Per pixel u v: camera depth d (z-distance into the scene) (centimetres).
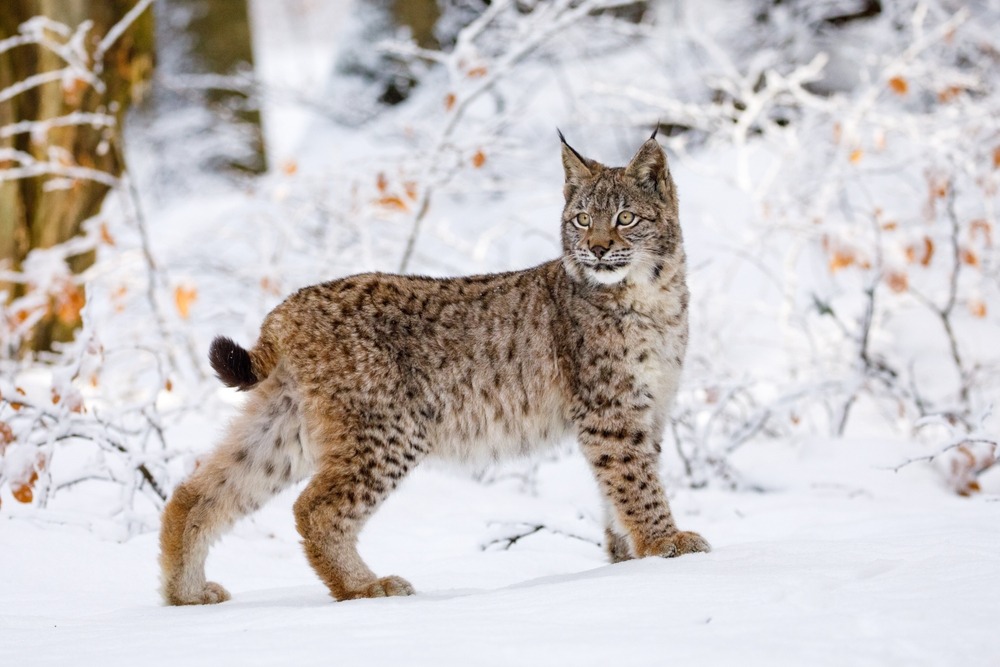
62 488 1018
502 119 1578
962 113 1639
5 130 1519
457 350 846
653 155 874
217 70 2912
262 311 1394
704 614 564
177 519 780
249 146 2916
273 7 6431
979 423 1072
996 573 618
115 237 1584
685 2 2255
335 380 801
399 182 1436
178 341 1482
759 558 727
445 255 1798
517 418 873
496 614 592
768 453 1292
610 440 855
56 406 980
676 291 879
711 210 1750
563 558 899
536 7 2089
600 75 2120
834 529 903
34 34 1493
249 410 809
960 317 1499
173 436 1191
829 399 1436
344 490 792
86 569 842
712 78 1836
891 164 1669
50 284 1370
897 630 520
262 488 816
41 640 610
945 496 1086
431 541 960
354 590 764
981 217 1486
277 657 519
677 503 1086
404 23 2456
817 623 536
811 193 1628
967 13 1817
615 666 482
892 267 1358
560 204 1842
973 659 482
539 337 871
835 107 1628
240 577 875
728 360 1495
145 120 3017
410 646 525
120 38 1653
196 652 539
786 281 1505
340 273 1473
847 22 2211
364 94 2466
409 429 827
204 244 1762
